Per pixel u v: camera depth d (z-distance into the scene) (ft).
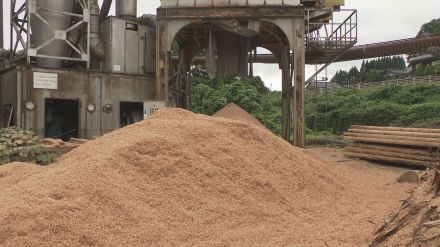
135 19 58.75
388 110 108.06
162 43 52.11
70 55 54.39
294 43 50.96
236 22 51.55
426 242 11.90
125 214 17.88
